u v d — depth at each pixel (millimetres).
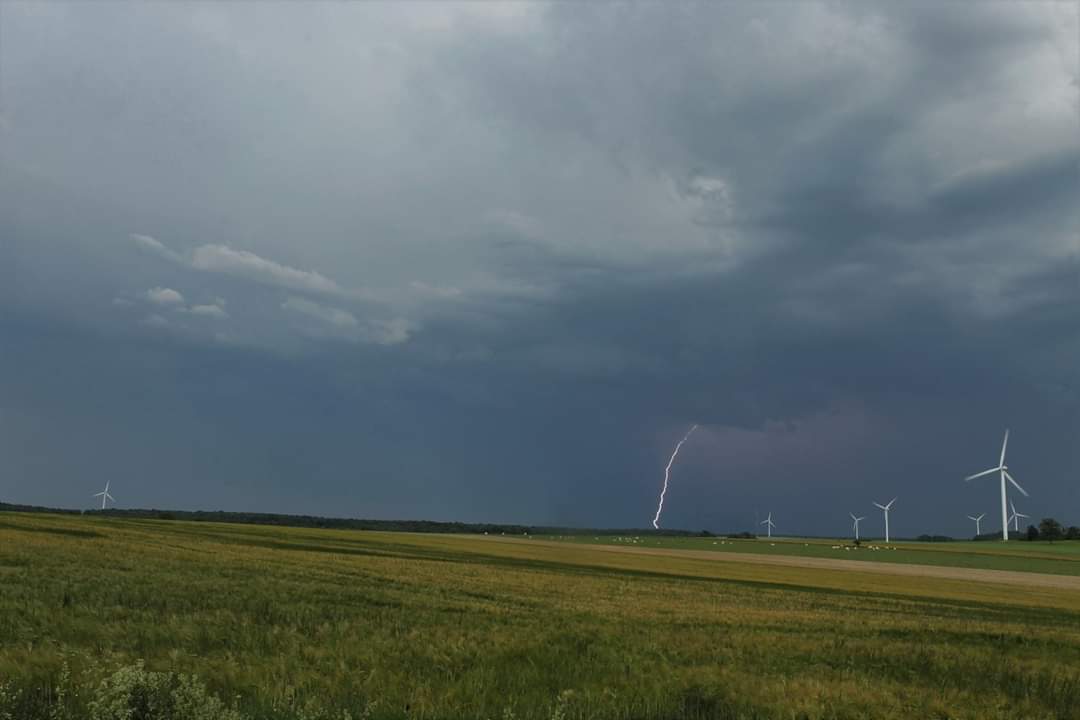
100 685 10125
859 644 22672
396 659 15484
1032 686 16781
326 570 40781
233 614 20859
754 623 28422
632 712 12430
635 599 37344
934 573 96938
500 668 15273
